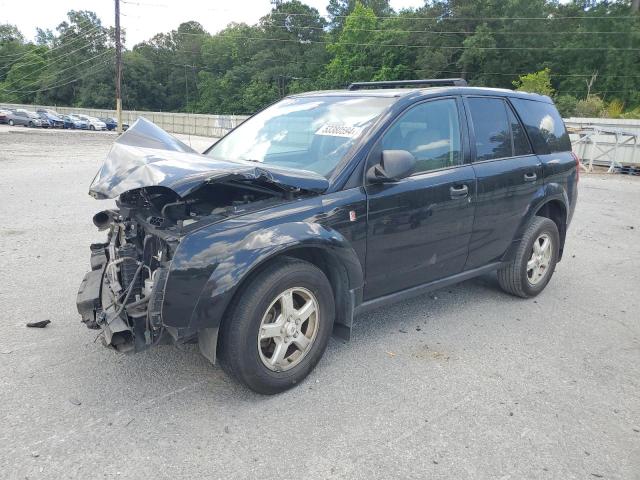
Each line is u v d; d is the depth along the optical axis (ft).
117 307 10.50
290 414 10.45
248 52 326.24
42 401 10.57
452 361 12.97
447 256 14.21
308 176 11.21
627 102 213.46
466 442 9.80
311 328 11.50
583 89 217.36
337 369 12.32
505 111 16.25
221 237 9.96
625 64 212.84
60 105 331.36
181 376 11.71
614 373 12.73
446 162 13.96
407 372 12.31
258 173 10.18
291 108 15.23
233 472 8.77
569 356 13.55
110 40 331.98
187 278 9.59
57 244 22.20
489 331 14.89
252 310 10.18
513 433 10.14
